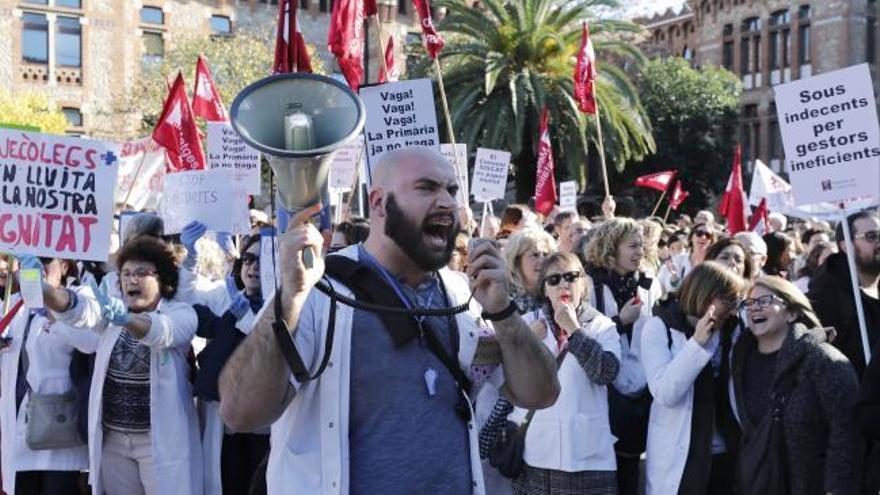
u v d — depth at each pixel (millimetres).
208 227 7574
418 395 3025
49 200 5328
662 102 41969
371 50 46688
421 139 6770
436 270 3107
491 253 3168
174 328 5613
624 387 6027
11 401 6309
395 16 48344
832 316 6699
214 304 6246
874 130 6418
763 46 48000
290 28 5242
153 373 5703
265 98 2809
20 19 43656
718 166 42688
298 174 2701
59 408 6117
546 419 5539
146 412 5734
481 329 3262
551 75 29547
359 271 3061
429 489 2986
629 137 32219
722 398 5652
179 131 9992
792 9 46781
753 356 5426
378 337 3020
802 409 4996
